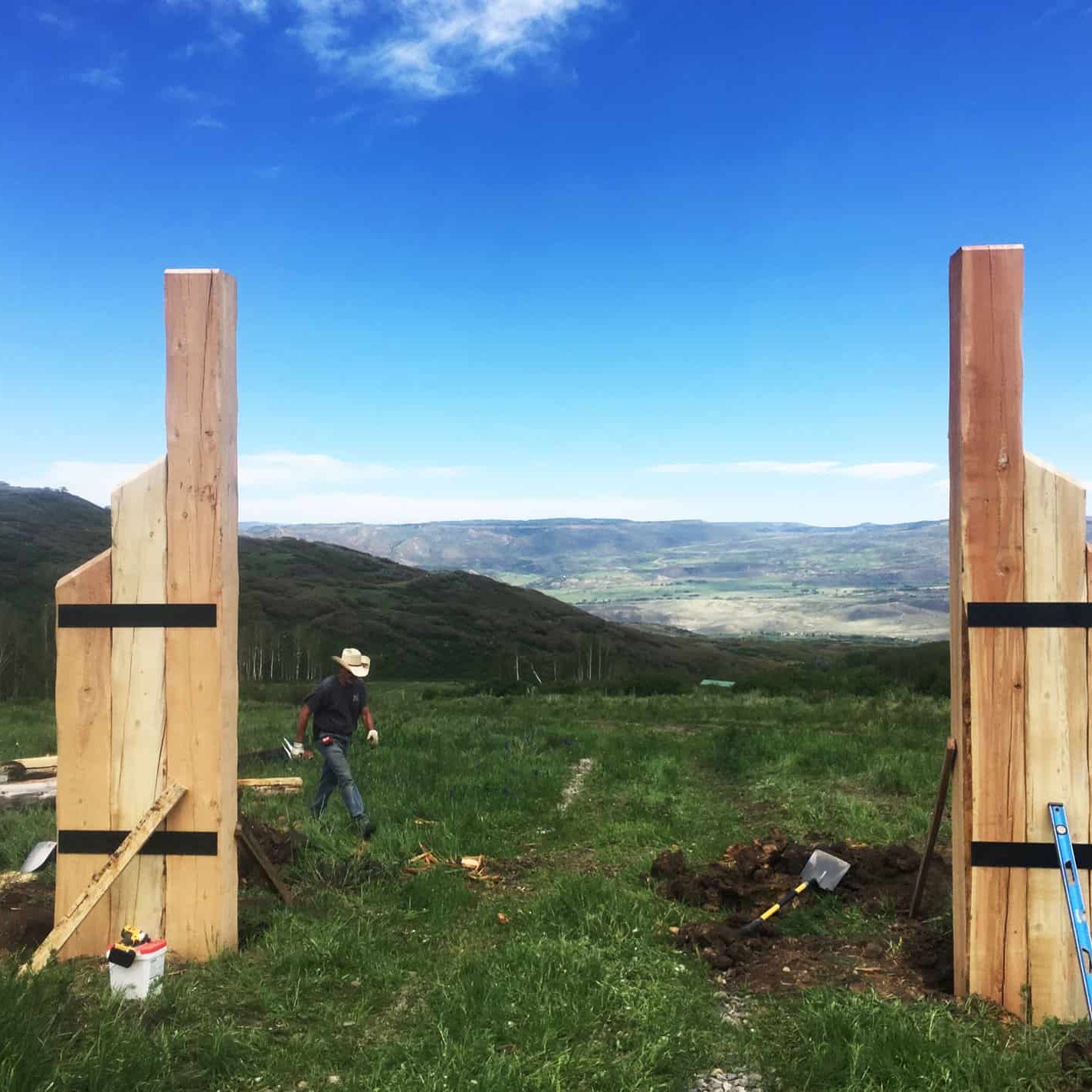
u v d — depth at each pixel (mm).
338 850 6957
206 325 4848
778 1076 3594
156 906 4801
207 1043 3721
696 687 29641
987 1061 3504
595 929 5188
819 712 18875
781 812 8898
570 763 12070
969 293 4359
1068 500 4305
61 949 4562
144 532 4855
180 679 4824
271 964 4621
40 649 44875
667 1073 3617
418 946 5137
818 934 5363
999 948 4281
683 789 10008
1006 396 4340
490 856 7273
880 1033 3701
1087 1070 3420
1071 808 4273
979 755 4324
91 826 4840
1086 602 4277
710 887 5992
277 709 24031
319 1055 3746
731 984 4598
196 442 4844
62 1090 3199
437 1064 3572
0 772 9656
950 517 4574
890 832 7816
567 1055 3625
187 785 4816
